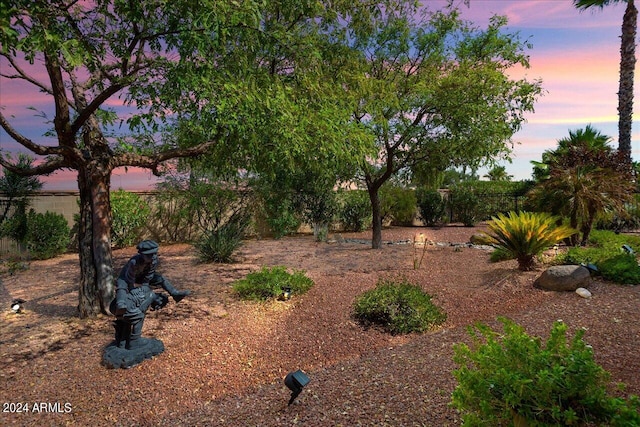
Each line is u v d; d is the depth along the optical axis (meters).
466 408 2.14
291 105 5.41
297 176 12.56
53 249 10.31
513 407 1.97
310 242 12.52
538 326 4.45
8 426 2.99
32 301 6.22
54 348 4.39
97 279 5.39
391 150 10.19
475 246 11.17
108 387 3.59
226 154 6.87
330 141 6.03
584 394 1.92
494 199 17.14
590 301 5.29
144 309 4.16
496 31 9.48
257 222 13.71
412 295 5.22
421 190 17.05
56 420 3.08
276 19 6.55
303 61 6.54
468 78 8.92
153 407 3.27
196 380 3.73
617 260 6.54
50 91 5.77
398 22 9.34
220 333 4.82
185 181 12.16
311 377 3.66
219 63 5.44
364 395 3.14
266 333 4.84
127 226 11.54
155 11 4.87
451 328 4.76
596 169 9.58
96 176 5.32
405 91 9.77
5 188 10.20
